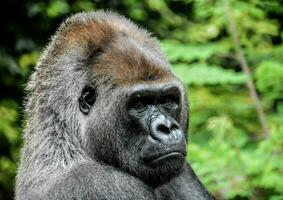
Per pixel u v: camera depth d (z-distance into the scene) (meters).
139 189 11.55
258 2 20.70
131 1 33.41
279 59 21.31
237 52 20.23
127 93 11.70
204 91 21.48
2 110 29.89
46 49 12.98
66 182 11.30
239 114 21.00
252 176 16.81
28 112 12.81
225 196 16.77
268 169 16.44
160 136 11.55
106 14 12.83
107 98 11.81
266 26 21.41
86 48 12.13
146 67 11.87
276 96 19.44
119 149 11.88
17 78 31.52
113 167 11.91
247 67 19.69
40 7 31.73
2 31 31.92
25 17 32.09
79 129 12.01
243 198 17.11
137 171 11.76
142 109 11.84
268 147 16.67
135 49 12.02
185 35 29.28
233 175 16.72
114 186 11.35
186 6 33.06
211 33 22.81
